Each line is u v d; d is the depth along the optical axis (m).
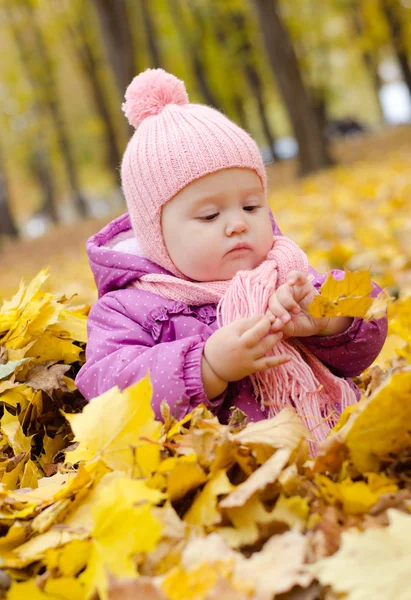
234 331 1.53
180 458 1.26
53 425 2.01
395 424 1.21
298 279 1.61
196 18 22.88
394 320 2.42
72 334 2.20
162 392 1.54
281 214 7.85
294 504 1.13
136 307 1.79
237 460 1.27
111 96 24.44
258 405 1.67
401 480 1.23
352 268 4.08
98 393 1.68
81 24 21.56
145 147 1.81
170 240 1.78
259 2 13.73
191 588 0.94
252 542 1.10
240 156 1.76
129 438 1.31
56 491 1.35
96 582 1.03
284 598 0.98
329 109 35.47
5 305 2.27
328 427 1.65
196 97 25.23
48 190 28.47
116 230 2.19
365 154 16.33
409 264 3.94
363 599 0.90
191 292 1.76
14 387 1.94
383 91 32.06
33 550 1.16
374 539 0.97
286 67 14.01
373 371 1.72
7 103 26.64
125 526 1.06
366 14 23.48
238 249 1.74
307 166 14.33
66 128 28.39
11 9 23.39
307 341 1.75
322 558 1.02
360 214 6.21
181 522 1.13
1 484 1.38
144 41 21.12
